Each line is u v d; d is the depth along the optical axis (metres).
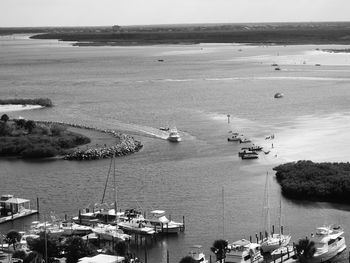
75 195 165.75
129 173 187.50
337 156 198.38
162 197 161.62
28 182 180.75
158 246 128.88
